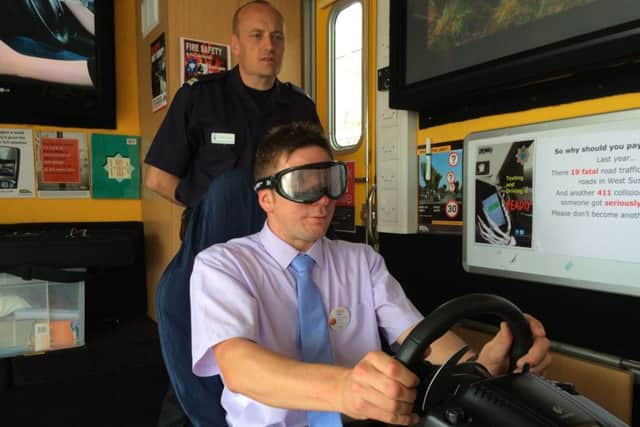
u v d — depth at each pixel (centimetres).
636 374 128
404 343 73
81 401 224
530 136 153
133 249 232
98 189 271
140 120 281
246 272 109
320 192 106
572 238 143
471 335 162
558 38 134
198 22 246
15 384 212
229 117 199
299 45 272
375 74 216
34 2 247
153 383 239
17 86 245
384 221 210
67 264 219
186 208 205
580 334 143
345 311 119
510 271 161
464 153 175
